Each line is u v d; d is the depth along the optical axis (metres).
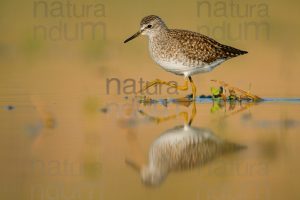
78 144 12.02
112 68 21.08
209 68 16.67
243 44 24.22
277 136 12.55
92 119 14.10
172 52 16.23
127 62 22.16
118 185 10.11
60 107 15.30
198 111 15.17
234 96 16.45
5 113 14.58
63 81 18.92
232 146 11.89
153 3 27.50
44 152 11.52
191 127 13.36
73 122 13.80
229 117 14.38
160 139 12.38
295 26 25.75
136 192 9.70
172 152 11.57
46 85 18.27
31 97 16.44
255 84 18.47
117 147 11.86
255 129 13.13
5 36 25.05
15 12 26.61
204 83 18.95
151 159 11.23
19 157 11.20
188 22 25.59
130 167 10.86
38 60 22.78
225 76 19.72
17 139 12.34
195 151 11.63
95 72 20.47
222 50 16.55
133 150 11.68
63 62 22.44
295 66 21.22
